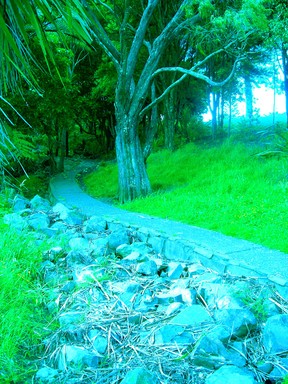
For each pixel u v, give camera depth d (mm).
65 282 4625
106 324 3506
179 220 7781
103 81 20859
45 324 3707
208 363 2773
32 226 7277
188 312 3430
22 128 14117
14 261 4664
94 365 2961
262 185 8641
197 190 9859
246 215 7055
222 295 3723
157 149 19422
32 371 2982
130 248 5906
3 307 3600
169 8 14641
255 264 4547
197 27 10445
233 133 16750
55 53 13039
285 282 3814
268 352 2939
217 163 12367
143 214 8766
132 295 4098
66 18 2086
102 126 29797
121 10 13664
